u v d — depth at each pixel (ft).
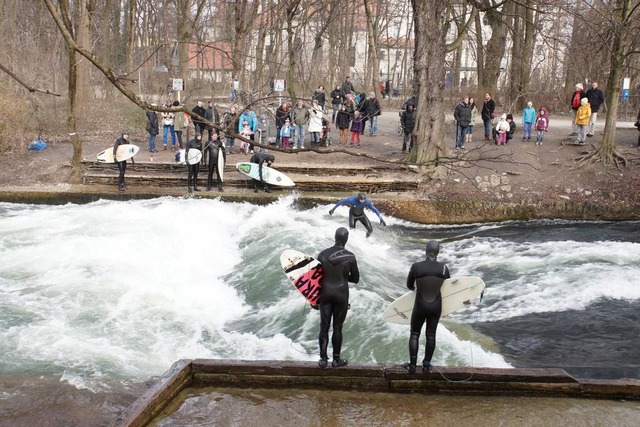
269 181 61.72
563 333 34.83
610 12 60.29
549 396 23.71
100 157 62.08
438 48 63.82
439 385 23.82
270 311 37.29
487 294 41.32
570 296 39.83
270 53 39.99
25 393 25.90
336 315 23.25
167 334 34.01
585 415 22.17
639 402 23.34
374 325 33.63
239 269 44.16
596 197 61.62
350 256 23.02
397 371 23.72
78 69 83.61
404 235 56.85
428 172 63.98
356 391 23.86
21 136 71.97
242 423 21.45
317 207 59.72
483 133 81.61
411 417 21.86
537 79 107.04
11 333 32.71
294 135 73.51
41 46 94.89
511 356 32.01
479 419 21.76
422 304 22.52
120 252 45.65
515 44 96.99
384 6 156.04
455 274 45.44
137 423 20.65
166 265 43.93
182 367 24.22
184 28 74.59
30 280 40.19
